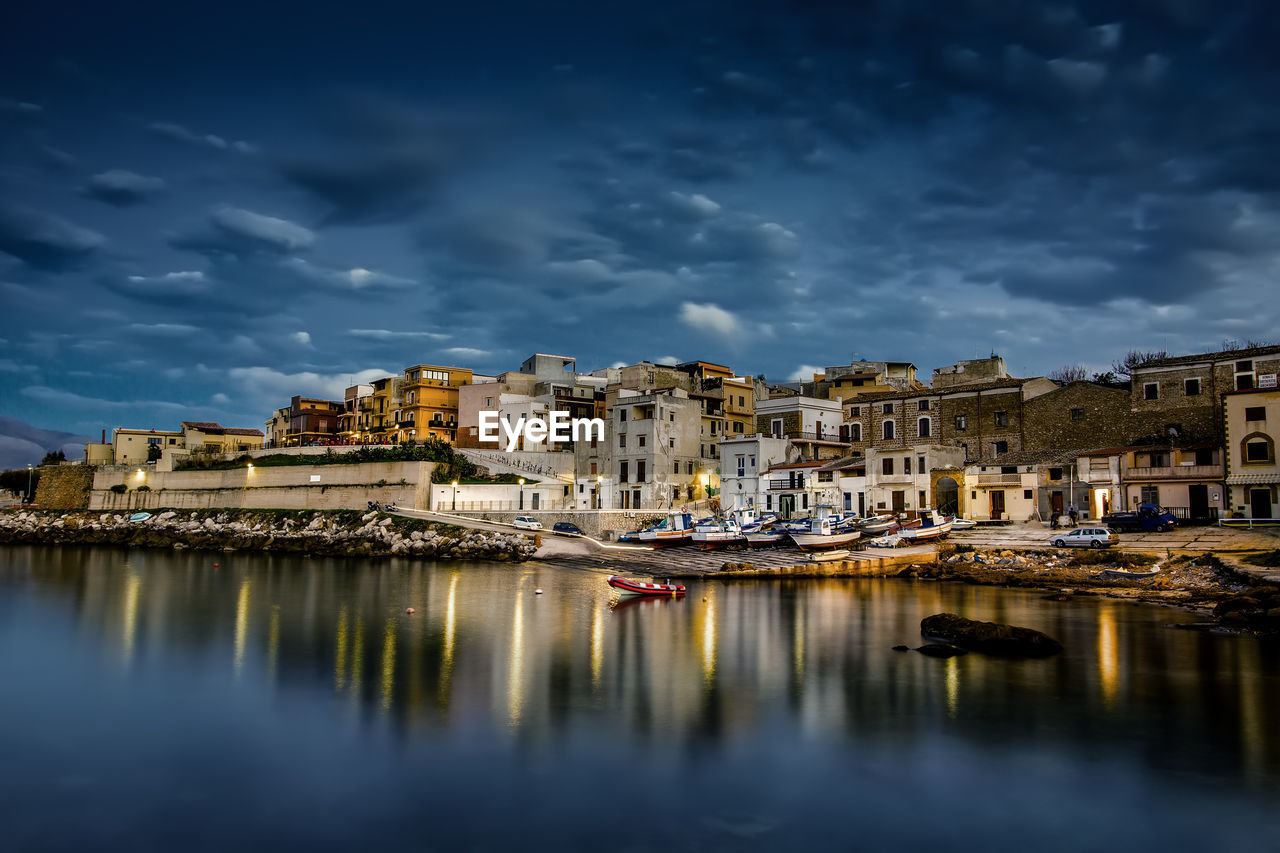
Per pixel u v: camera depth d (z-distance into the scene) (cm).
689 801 2016
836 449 10281
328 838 1845
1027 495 7694
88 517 12581
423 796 2055
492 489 10288
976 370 10512
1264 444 6494
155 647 3828
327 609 5059
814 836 1834
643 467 10312
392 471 10344
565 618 4703
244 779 2169
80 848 1812
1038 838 1822
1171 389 7769
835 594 5766
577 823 1900
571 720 2642
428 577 6981
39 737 2500
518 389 13175
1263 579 4591
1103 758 2277
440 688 3048
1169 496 6994
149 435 14600
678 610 5019
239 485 11756
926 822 1898
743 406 11975
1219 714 2659
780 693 2959
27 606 5169
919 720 2620
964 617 4384
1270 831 1847
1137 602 5031
